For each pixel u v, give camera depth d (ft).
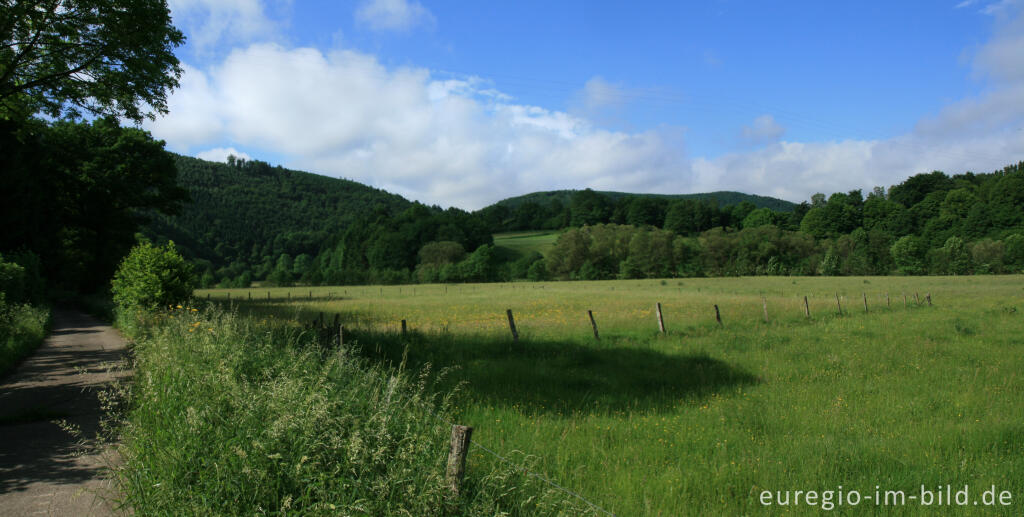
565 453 20.15
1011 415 26.09
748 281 248.32
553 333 55.11
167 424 15.44
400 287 267.59
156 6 48.08
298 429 13.76
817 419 25.91
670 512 16.05
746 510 16.62
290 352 25.20
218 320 31.96
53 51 45.44
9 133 93.91
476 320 73.61
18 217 105.50
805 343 48.88
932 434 22.89
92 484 15.93
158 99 52.54
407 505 12.05
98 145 137.18
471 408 27.04
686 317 68.74
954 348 45.98
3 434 21.15
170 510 12.07
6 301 63.82
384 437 13.84
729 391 31.91
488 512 12.78
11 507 14.23
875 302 96.27
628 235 353.92
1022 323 63.31
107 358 41.68
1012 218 298.35
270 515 11.65
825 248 337.72
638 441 22.63
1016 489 17.56
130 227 160.15
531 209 610.24
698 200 492.95
